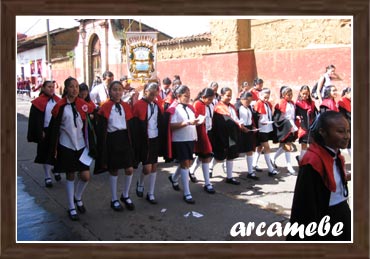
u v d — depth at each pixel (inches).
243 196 196.7
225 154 215.5
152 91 185.5
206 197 196.4
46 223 160.1
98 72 579.5
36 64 675.4
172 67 458.0
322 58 323.3
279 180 227.3
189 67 440.1
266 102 237.9
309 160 87.3
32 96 488.7
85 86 212.7
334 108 228.4
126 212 175.3
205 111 205.3
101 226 158.2
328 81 273.7
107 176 237.3
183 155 187.5
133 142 182.5
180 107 189.3
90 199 193.5
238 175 240.7
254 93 260.7
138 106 183.8
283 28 356.8
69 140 160.9
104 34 551.5
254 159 250.1
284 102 236.1
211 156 216.7
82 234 149.4
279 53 361.1
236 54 385.4
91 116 167.8
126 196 181.2
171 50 460.8
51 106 201.9
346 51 305.6
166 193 203.6
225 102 215.8
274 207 179.2
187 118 187.8
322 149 88.6
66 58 646.5
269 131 237.1
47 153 162.2
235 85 389.7
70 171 161.3
